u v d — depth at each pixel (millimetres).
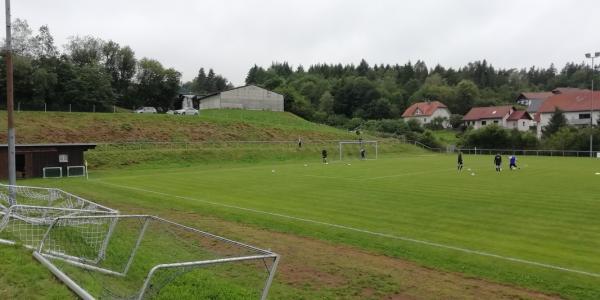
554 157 65500
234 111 91812
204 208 20531
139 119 61000
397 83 172625
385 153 69688
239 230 16125
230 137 62312
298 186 28594
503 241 14672
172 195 24688
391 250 13609
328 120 115062
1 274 8922
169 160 47219
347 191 26156
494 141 76250
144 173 38438
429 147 80250
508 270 11641
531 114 119062
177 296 9000
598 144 67875
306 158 58750
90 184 30094
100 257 10859
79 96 76438
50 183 30938
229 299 9047
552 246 14070
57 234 12219
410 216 18688
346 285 10367
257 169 42062
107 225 13445
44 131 50188
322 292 9875
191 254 11945
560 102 98938
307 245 14148
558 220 17891
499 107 118062
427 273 11445
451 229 16359
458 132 112562
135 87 103750
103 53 104062
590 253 13273
